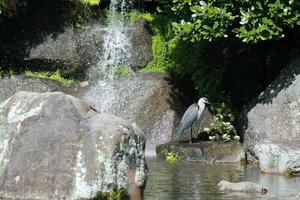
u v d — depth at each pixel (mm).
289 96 14242
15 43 18375
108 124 8703
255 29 14156
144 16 19062
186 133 16266
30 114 9141
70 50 18422
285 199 9477
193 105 15406
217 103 16547
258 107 14703
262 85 16781
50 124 8930
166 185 10758
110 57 18656
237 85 16922
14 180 8812
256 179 11703
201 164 13969
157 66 18578
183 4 14945
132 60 18594
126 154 8648
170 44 17891
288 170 12336
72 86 18234
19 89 17734
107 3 19391
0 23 18406
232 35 16844
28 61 18297
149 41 18781
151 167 13211
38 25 18531
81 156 8570
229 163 14250
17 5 18516
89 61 18562
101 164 8453
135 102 17578
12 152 8977
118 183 8531
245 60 16938
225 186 10438
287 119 14094
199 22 14406
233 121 16266
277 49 16719
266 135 14148
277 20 14180
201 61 17266
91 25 18750
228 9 14625
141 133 8984
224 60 17125
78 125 8820
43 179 8664
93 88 18141
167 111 17281
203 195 9812
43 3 18688
